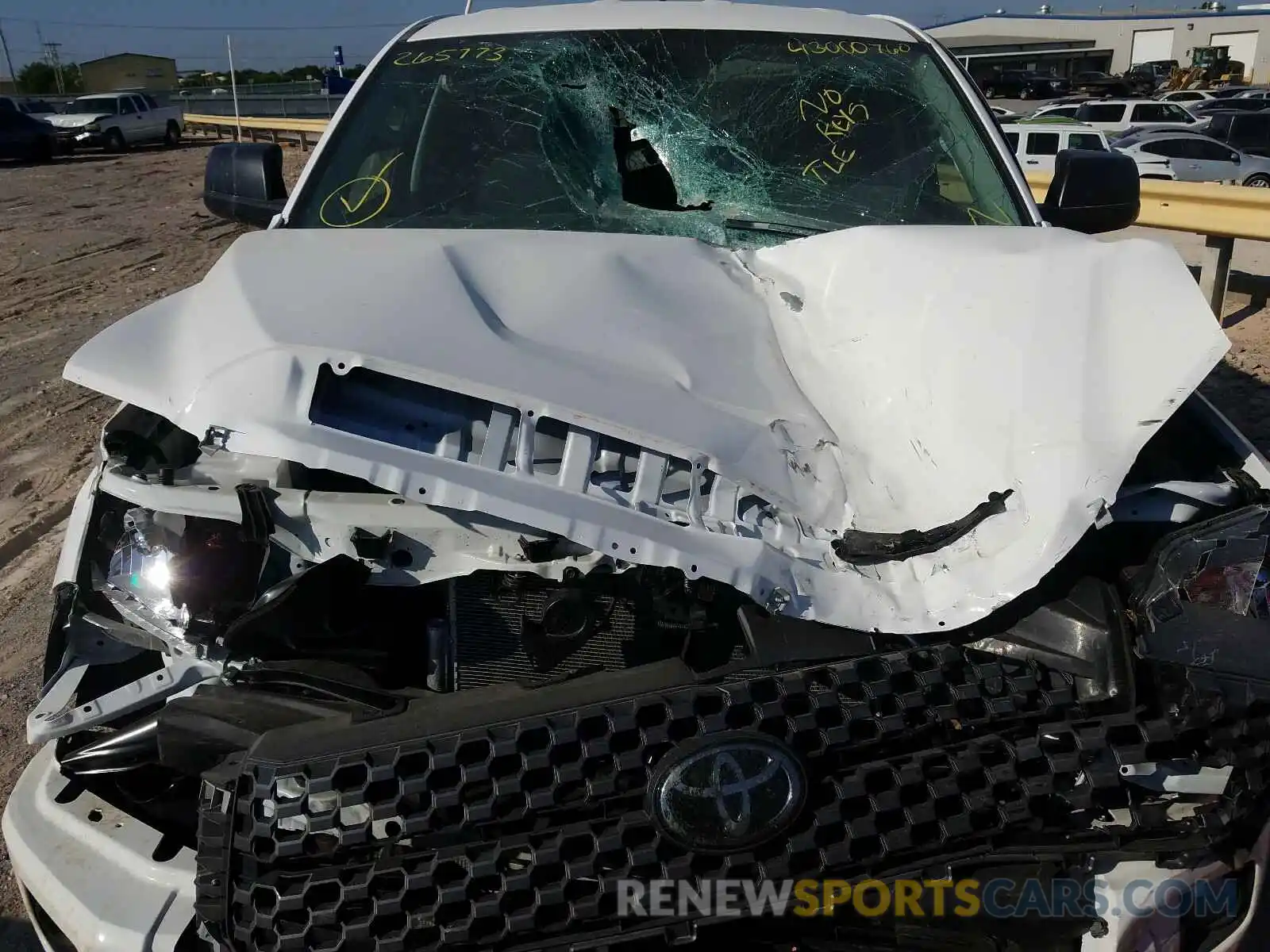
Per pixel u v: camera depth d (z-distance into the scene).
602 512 1.81
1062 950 1.77
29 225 14.62
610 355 2.09
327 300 2.07
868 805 1.62
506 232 2.55
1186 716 1.66
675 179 3.00
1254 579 1.85
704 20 3.30
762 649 1.74
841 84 3.14
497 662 2.01
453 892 1.56
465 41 3.31
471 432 1.88
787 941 1.70
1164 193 7.73
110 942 1.76
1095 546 1.86
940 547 1.83
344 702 1.78
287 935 1.57
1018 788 1.64
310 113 37.75
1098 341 1.93
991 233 2.39
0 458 5.76
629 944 1.62
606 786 1.59
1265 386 6.20
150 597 2.00
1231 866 1.78
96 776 2.00
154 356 2.07
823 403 2.17
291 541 1.97
